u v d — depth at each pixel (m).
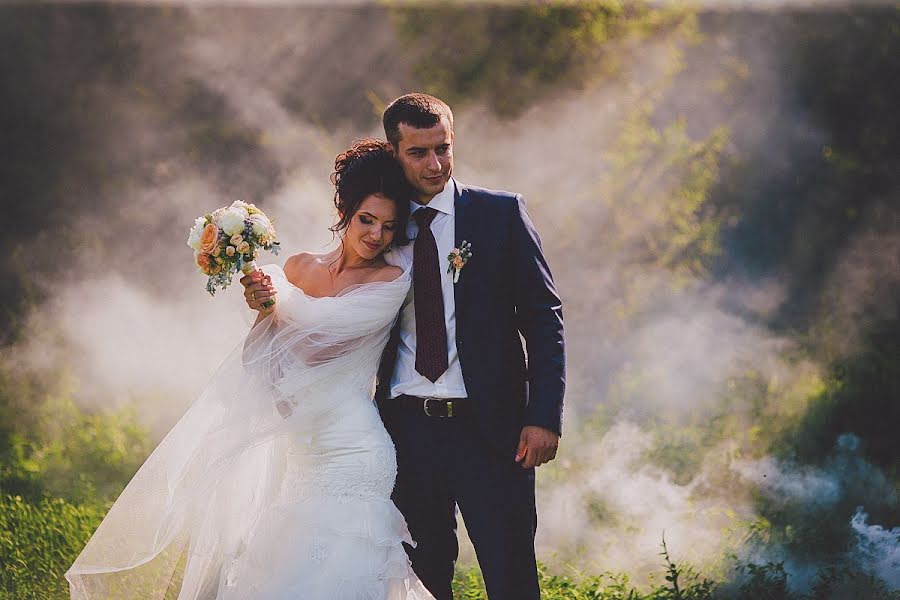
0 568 8.13
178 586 7.72
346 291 6.74
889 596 8.05
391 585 6.66
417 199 6.81
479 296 6.68
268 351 6.72
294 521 6.58
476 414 6.64
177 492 6.79
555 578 8.28
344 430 6.68
